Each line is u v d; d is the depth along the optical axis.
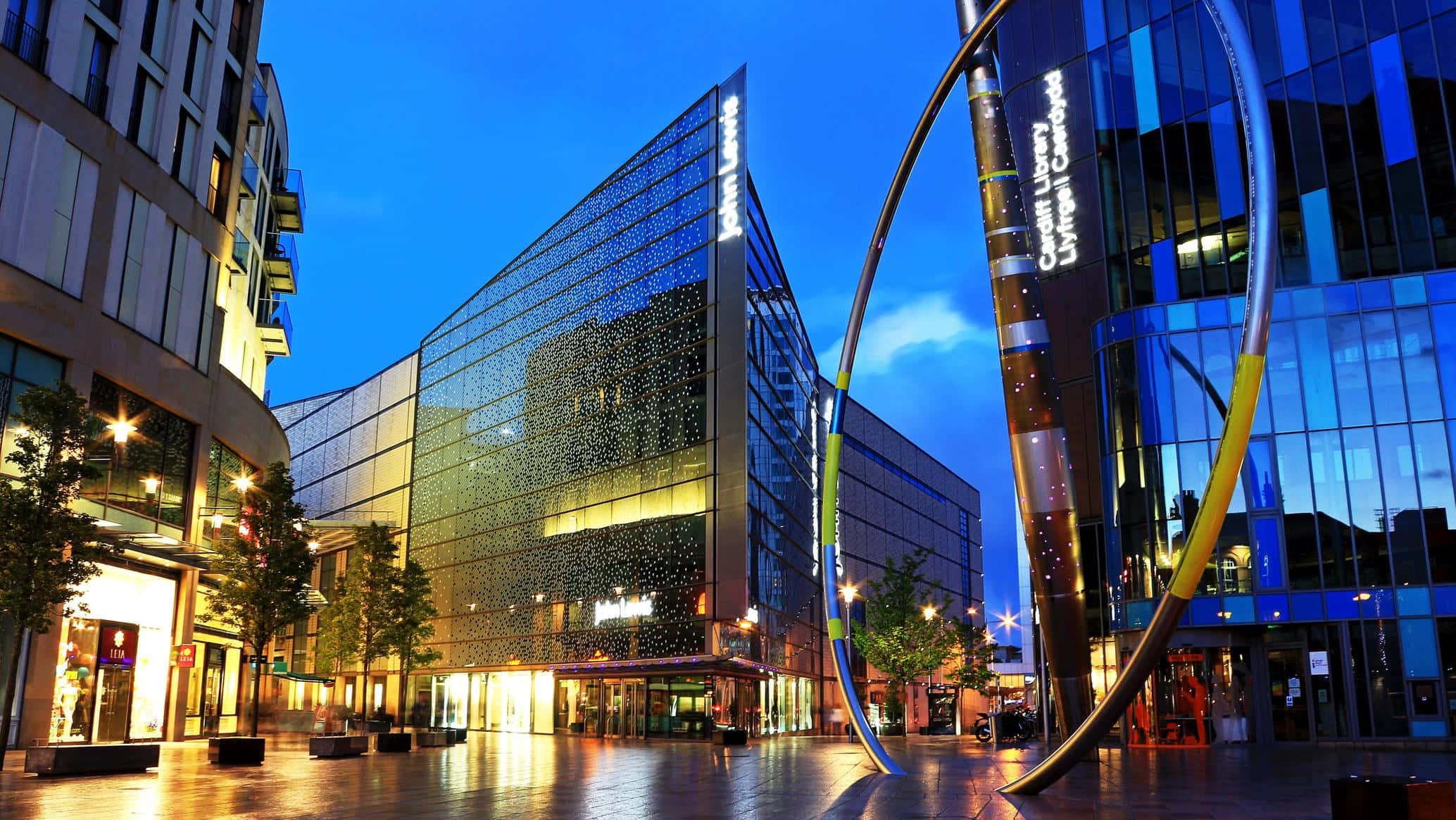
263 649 27.17
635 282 54.22
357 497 78.50
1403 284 30.91
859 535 69.81
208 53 34.66
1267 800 14.54
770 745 39.25
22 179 26.44
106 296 29.02
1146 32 35.84
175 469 32.19
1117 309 35.25
